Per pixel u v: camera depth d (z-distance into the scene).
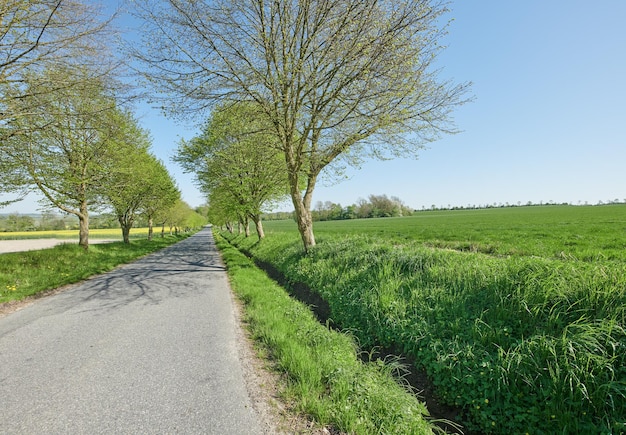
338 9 8.34
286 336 4.85
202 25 8.55
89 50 8.07
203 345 4.66
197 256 18.52
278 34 9.34
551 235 16.95
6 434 2.62
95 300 7.46
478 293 5.22
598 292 3.97
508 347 3.99
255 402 3.18
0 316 6.17
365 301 6.20
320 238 14.89
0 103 7.62
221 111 10.16
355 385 3.44
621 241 13.07
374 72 8.23
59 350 4.46
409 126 9.86
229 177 17.03
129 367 3.92
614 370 3.10
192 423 2.81
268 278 10.95
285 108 9.62
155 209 29.59
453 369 3.93
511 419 3.21
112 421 2.81
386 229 30.89
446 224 33.94
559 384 3.21
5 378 3.62
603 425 2.84
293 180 11.20
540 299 4.34
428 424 3.18
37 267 10.99
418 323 5.00
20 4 6.84
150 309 6.65
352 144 10.48
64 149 14.52
